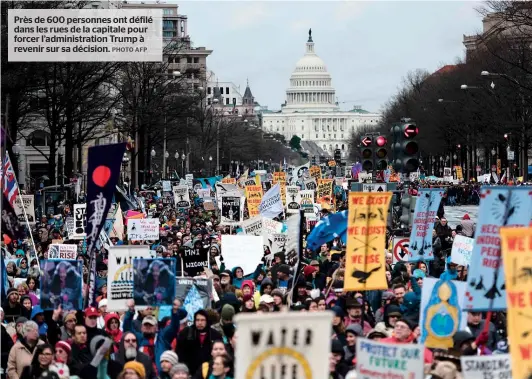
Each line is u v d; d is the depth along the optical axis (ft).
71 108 268.62
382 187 149.38
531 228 49.88
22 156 376.48
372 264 73.82
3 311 82.89
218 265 120.37
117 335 77.25
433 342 68.59
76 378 63.31
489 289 60.39
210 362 64.95
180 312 74.84
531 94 342.44
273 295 82.17
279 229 132.57
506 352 66.85
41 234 149.69
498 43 389.39
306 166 312.29
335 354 65.87
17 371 73.92
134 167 361.92
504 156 483.51
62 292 75.61
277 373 48.65
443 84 546.67
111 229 143.84
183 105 388.16
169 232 155.12
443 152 582.76
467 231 150.82
